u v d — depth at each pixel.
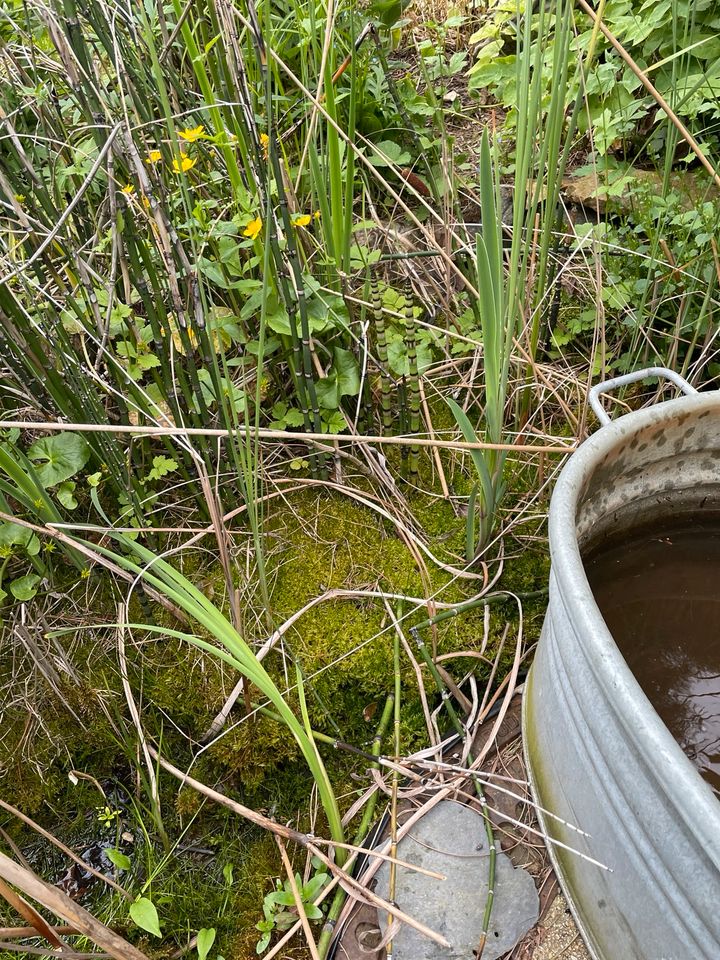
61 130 1.57
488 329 1.10
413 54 2.25
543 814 1.10
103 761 1.34
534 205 1.25
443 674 1.32
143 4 1.43
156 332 1.27
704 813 0.63
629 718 0.72
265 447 1.55
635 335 1.52
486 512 1.30
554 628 0.95
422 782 1.24
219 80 1.52
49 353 1.40
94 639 1.36
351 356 1.50
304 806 1.28
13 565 1.40
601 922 0.95
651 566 1.22
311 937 1.06
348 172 1.38
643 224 1.50
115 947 0.88
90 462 1.44
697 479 1.17
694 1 1.57
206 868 1.23
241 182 1.41
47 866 1.27
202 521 1.47
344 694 1.33
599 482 1.06
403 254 1.65
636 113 1.65
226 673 1.32
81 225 1.54
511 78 1.90
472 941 1.07
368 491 1.51
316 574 1.42
